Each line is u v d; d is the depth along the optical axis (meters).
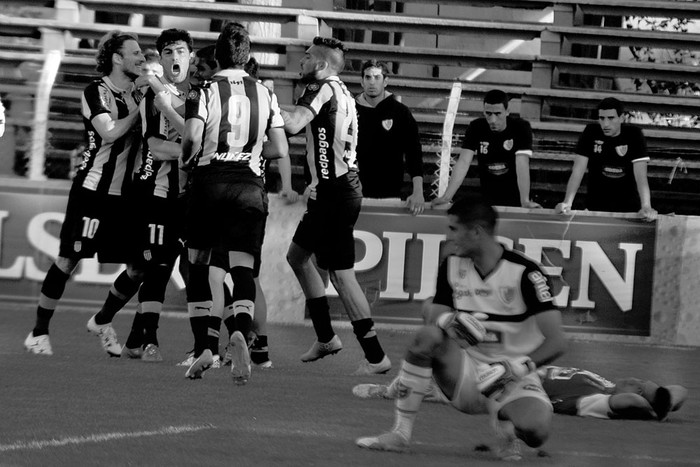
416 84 53.66
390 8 59.91
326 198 28.25
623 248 40.50
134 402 21.67
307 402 22.91
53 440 17.23
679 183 50.81
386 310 40.59
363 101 38.97
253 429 19.14
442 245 40.38
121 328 37.00
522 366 17.20
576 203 50.75
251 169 25.73
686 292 40.53
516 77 58.12
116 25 54.62
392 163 39.28
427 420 21.31
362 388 24.12
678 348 39.53
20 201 41.78
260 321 28.89
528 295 17.62
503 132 40.12
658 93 57.25
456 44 58.53
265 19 55.31
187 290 27.70
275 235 41.12
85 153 30.03
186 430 18.69
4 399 21.33
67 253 29.78
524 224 40.38
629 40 54.91
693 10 55.69
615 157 40.53
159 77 29.31
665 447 19.31
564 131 50.81
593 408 22.25
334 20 55.12
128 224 29.78
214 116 25.34
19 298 41.75
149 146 28.88
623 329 40.66
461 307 18.00
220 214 25.45
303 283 29.36
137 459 16.03
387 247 40.34
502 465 16.88
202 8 55.38
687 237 40.44
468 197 18.02
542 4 56.59
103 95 29.83
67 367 26.97
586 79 57.47
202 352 26.28
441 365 17.47
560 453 18.17
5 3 56.66
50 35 54.47
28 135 42.19
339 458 16.77
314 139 28.23
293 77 52.19
